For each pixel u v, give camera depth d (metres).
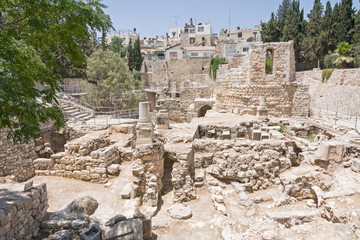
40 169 15.66
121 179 14.23
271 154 15.18
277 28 56.16
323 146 14.16
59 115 8.09
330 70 38.53
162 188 13.73
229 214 11.90
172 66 61.97
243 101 26.69
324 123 22.84
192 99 47.00
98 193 12.74
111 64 39.69
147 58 71.06
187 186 13.20
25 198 8.14
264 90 26.00
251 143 15.83
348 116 26.55
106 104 39.72
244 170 14.72
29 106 6.46
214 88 47.91
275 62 26.08
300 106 26.62
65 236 7.92
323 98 37.34
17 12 7.34
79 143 15.17
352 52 41.56
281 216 11.23
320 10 58.41
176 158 14.27
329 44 45.34
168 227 10.69
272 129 20.44
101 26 7.34
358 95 29.75
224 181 14.88
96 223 9.27
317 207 12.59
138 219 8.67
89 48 50.69
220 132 20.42
